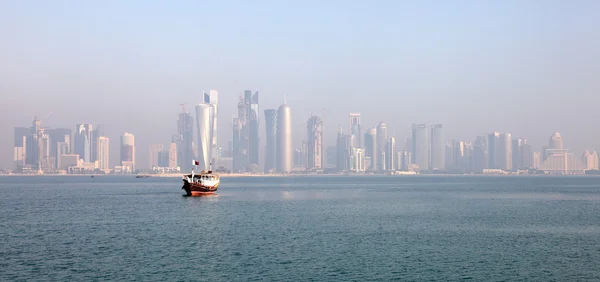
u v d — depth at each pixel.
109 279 75.56
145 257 90.38
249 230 123.25
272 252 95.06
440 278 76.75
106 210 174.38
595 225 133.38
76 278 76.00
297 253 94.19
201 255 92.12
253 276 77.44
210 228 126.50
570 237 112.94
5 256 91.12
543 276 77.94
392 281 74.94
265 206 191.88
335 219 146.62
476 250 97.44
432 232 120.50
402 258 90.00
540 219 147.12
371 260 88.38
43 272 79.56
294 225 132.62
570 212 168.38
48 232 119.88
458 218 149.62
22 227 129.00
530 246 101.81
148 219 145.75
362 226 131.00
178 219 145.62
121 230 122.88
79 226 130.62
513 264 85.56
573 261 87.75
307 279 75.81
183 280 75.31
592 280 75.75
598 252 95.56
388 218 149.25
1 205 199.38
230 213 163.38
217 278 76.31
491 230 123.81
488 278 76.75
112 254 92.88
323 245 102.50
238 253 94.06
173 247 99.94
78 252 94.69
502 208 184.25
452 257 91.00
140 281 74.56
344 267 83.19
